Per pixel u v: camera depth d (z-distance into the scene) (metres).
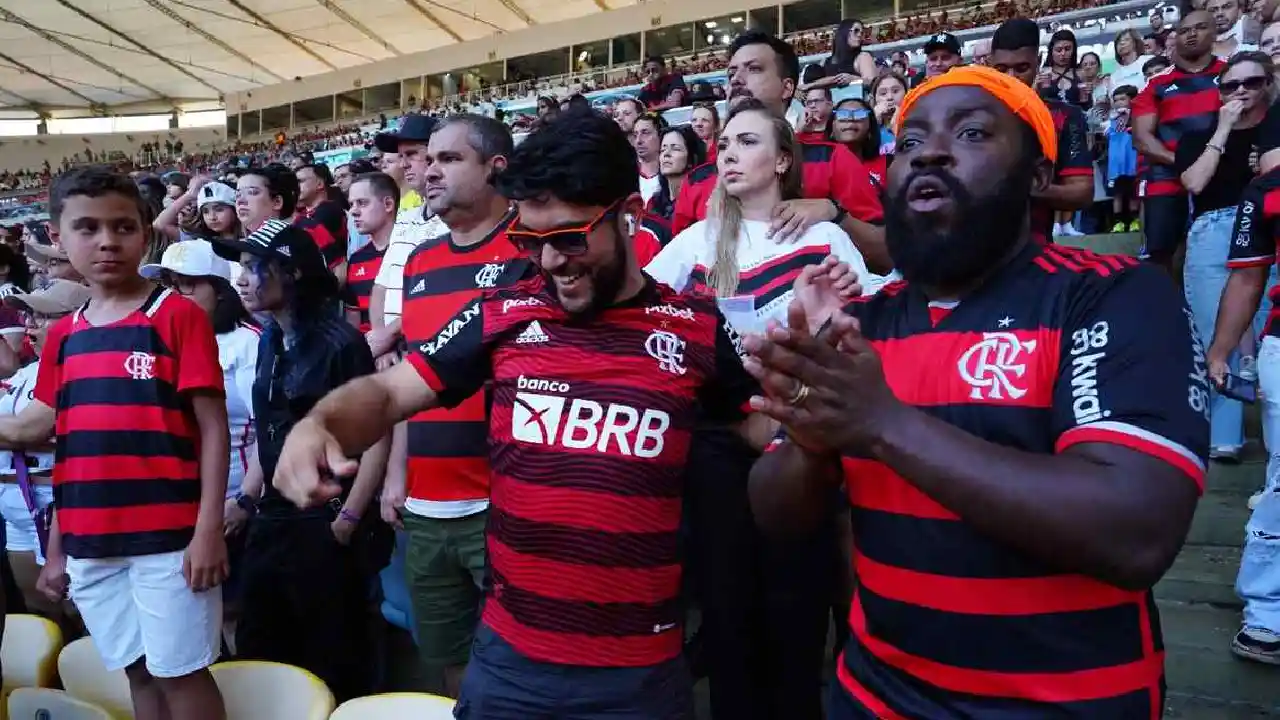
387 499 2.29
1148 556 0.76
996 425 0.91
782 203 1.99
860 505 1.02
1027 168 0.95
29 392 2.68
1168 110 4.09
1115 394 0.82
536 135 1.28
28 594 2.99
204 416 1.95
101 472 1.87
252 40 25.95
